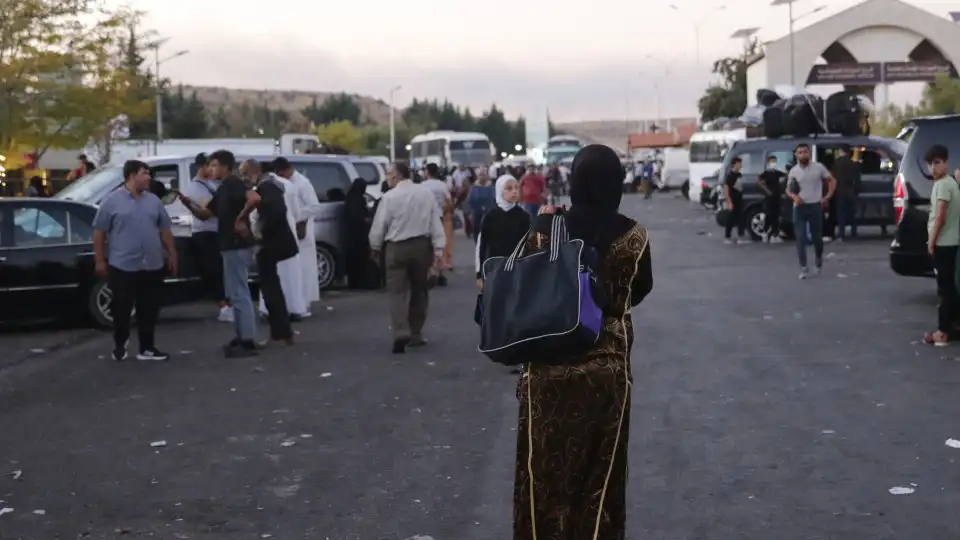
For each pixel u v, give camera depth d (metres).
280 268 14.40
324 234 18.39
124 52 27.86
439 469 7.34
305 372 10.99
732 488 6.73
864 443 7.68
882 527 5.96
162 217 11.96
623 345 4.62
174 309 16.77
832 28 56.31
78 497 6.92
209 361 11.82
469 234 31.48
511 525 6.16
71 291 14.23
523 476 4.62
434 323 14.28
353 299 17.45
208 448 8.07
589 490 4.57
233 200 11.91
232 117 143.75
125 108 27.45
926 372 10.07
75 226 14.37
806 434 7.96
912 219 13.38
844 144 25.61
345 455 7.77
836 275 18.30
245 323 12.03
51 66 25.59
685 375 10.20
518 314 4.43
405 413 9.03
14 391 10.43
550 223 4.66
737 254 23.08
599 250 4.59
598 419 4.52
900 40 56.94
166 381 10.73
